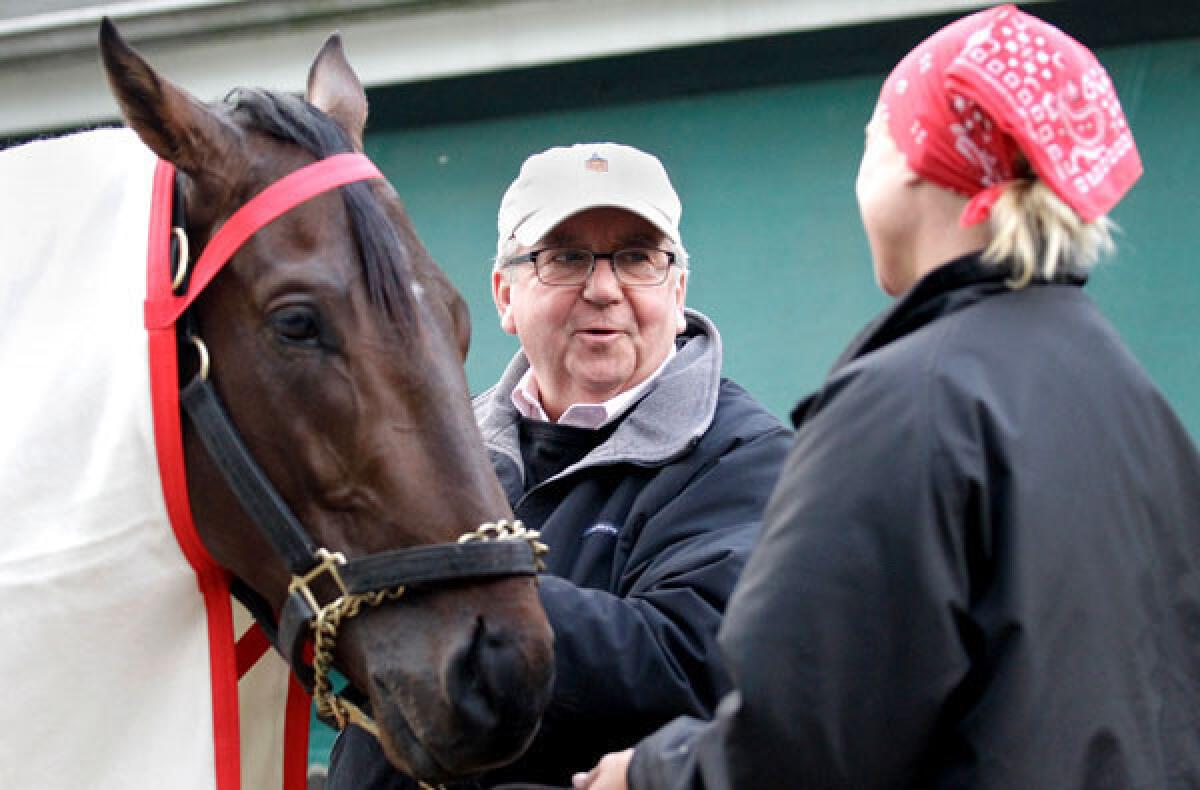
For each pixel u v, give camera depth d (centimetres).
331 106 182
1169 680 116
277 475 156
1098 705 110
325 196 157
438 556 148
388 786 174
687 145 415
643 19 400
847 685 109
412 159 438
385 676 150
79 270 165
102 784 160
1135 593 115
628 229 192
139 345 158
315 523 155
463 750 144
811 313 405
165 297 158
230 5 416
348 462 153
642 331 193
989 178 120
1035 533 110
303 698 183
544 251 193
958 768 110
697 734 126
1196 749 116
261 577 161
